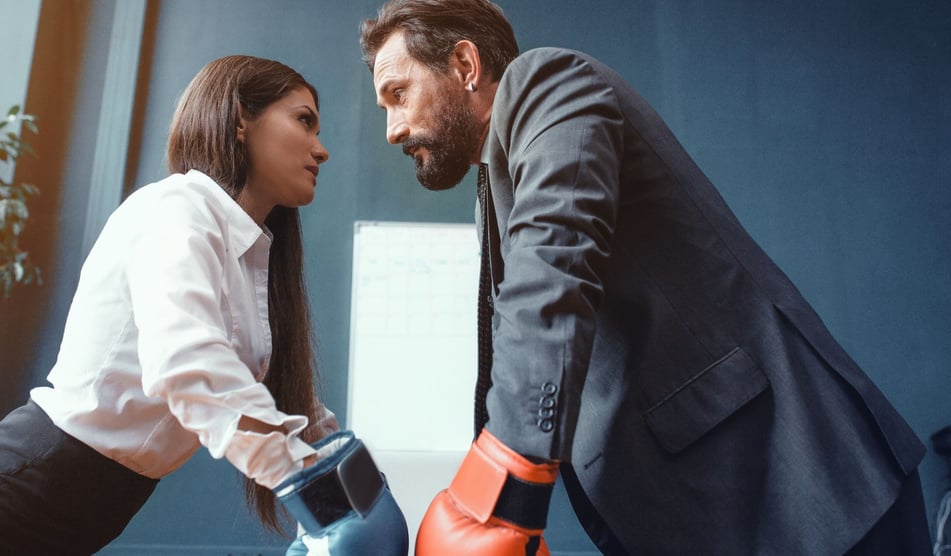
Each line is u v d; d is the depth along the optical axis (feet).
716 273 2.75
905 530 2.48
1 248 10.99
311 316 4.14
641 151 2.84
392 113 3.66
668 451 2.56
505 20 3.70
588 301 2.25
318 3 13.25
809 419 2.52
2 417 11.23
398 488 7.68
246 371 2.38
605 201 2.44
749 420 2.57
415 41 3.56
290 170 3.55
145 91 12.59
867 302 12.59
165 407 2.87
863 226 12.89
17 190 11.41
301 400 3.89
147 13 12.89
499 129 2.89
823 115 13.32
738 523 2.46
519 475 2.04
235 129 3.43
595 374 2.79
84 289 2.94
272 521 3.96
